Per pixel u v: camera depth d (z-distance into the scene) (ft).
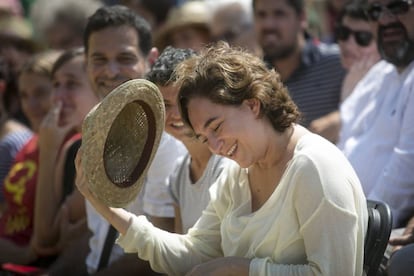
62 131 39.50
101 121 23.06
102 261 33.14
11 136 49.78
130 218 27.20
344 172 24.14
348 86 43.73
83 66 39.70
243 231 25.40
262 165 25.18
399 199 33.86
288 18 48.24
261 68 24.50
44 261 40.11
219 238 27.35
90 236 35.50
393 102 36.04
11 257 41.14
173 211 30.73
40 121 48.11
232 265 24.72
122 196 24.43
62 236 38.37
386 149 35.70
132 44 34.60
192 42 55.47
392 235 31.48
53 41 58.39
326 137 42.47
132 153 24.85
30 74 47.83
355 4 43.24
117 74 34.45
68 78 39.65
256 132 24.21
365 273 25.48
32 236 40.91
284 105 24.54
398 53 35.81
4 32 57.31
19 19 61.05
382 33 36.06
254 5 49.55
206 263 25.08
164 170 30.48
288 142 24.90
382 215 25.80
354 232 23.98
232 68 23.94
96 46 34.65
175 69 26.04
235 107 23.97
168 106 27.96
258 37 49.37
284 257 24.77
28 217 42.16
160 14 59.98
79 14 58.34
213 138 24.11
